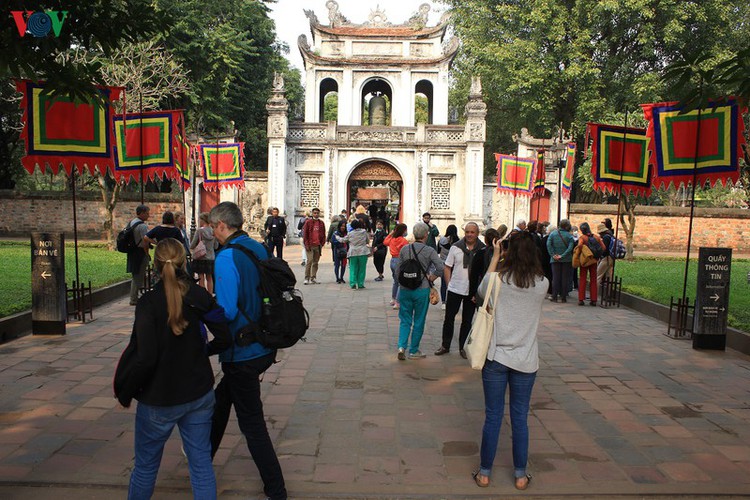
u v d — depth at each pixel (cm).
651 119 1062
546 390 681
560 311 1221
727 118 1001
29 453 488
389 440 530
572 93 3316
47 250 901
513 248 444
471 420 581
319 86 3150
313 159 2884
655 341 947
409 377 723
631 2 2902
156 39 2645
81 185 3412
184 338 360
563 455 502
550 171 2886
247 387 413
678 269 2009
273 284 423
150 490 365
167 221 1149
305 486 441
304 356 818
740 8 3162
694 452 511
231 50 3067
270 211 1759
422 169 2877
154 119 1277
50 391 642
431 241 1329
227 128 3253
